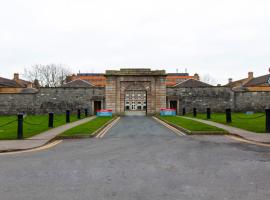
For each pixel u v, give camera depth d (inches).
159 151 380.5
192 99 1596.9
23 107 1568.7
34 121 964.0
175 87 1603.1
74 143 464.8
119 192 211.2
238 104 1577.3
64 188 222.8
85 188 222.1
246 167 286.2
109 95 1371.8
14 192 214.5
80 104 1588.3
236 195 202.1
